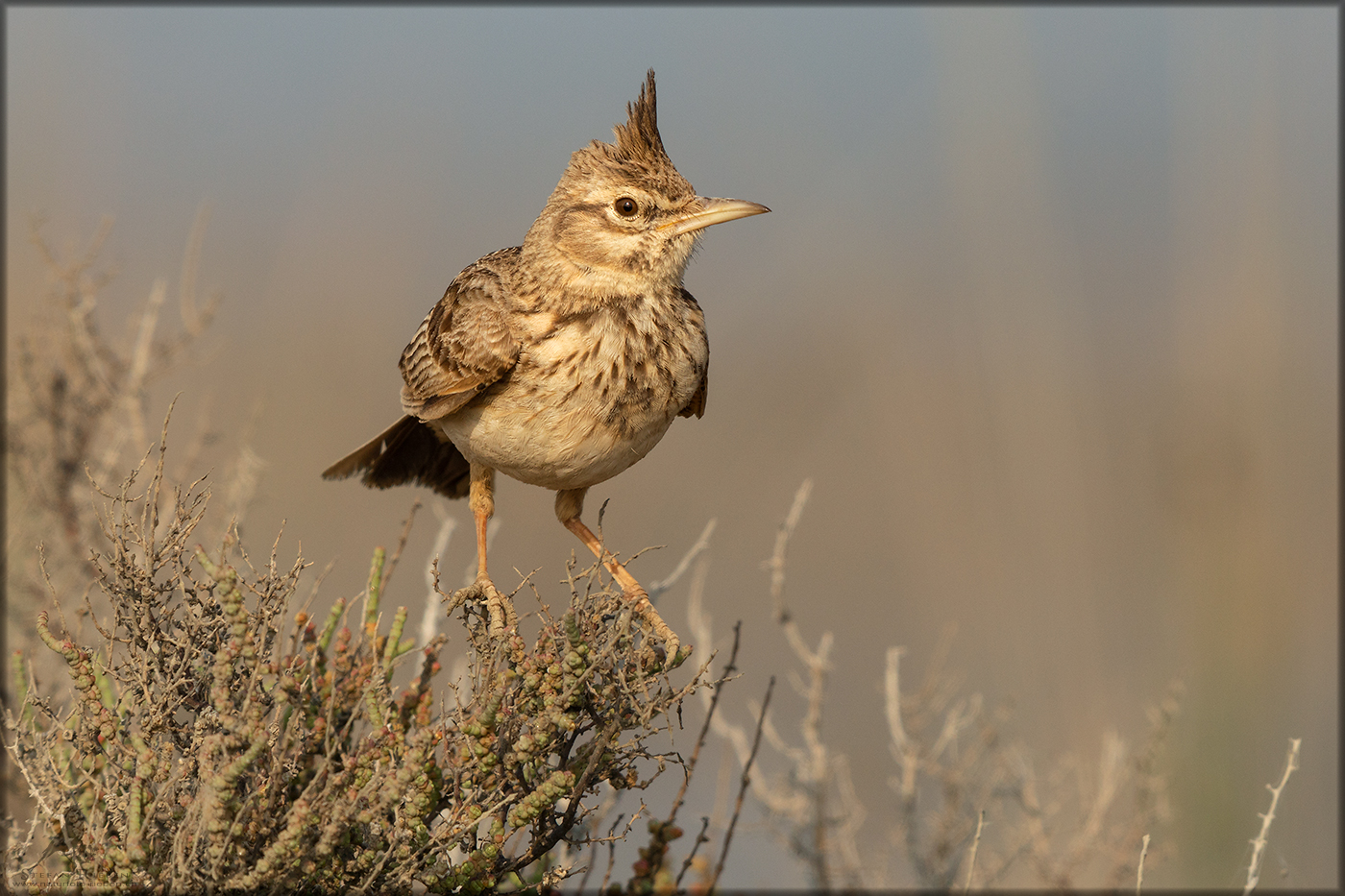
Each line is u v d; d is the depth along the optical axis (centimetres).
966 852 1432
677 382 1199
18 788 1073
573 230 1193
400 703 945
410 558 2302
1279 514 2300
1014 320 3053
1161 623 2320
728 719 2228
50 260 1539
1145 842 947
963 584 2672
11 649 1337
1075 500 2827
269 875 800
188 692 885
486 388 1186
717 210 1216
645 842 1577
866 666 2467
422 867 856
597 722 902
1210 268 2806
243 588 964
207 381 2719
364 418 2856
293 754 866
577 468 1198
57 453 1465
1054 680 2186
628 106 1249
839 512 2975
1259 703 1833
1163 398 3147
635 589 1183
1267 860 1753
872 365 3434
